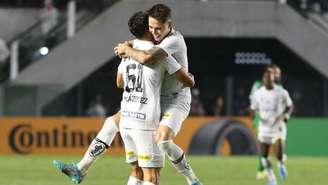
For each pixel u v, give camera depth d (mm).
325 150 74125
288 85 85438
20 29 83188
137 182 28453
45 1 81125
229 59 84062
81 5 77125
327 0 82562
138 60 26672
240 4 75438
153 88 26969
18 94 73688
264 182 46281
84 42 73625
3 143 71625
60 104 78812
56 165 28047
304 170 55875
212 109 85125
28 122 71625
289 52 83625
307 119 74188
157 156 27203
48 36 76188
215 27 74938
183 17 74250
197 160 63062
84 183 43406
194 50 82500
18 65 75312
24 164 57656
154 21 27000
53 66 73688
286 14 76375
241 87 85312
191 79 27484
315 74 85438
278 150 48625
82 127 71500
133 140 27344
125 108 27250
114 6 73188
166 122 27609
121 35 73125
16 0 83750
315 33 77250
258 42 83188
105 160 62125
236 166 57469
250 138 70938
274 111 48344
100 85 81500
